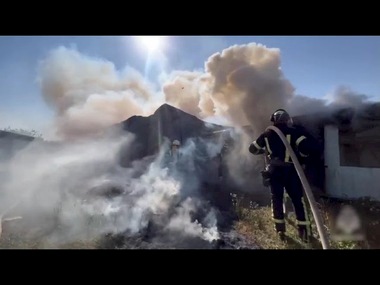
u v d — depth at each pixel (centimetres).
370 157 618
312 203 281
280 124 382
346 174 629
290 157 361
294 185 353
